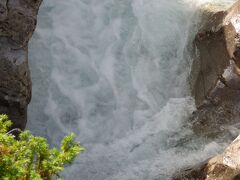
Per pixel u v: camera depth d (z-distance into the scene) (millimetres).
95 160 7129
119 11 8617
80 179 6906
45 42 7867
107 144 7398
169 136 7344
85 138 7414
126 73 8094
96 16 8445
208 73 7406
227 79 6980
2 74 5988
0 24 5949
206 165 5887
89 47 8125
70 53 7953
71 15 8281
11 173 3408
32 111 7328
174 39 8555
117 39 8344
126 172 6891
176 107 7746
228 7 8383
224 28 7344
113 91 7879
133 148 7285
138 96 7941
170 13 8781
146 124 7637
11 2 6039
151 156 7109
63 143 3875
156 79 8164
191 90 7824
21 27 6145
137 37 8445
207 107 7250
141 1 8828
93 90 7805
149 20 8656
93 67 7965
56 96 7562
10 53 6047
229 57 7012
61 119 7469
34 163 4035
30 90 6457
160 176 6656
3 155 3486
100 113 7676
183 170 6395
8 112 6184
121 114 7727
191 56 8148
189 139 7152
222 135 6902
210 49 7566
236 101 6973
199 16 8500
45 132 7316
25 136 3787
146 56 8344
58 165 3725
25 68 6195
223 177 5559
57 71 7734
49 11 8164
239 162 5523
